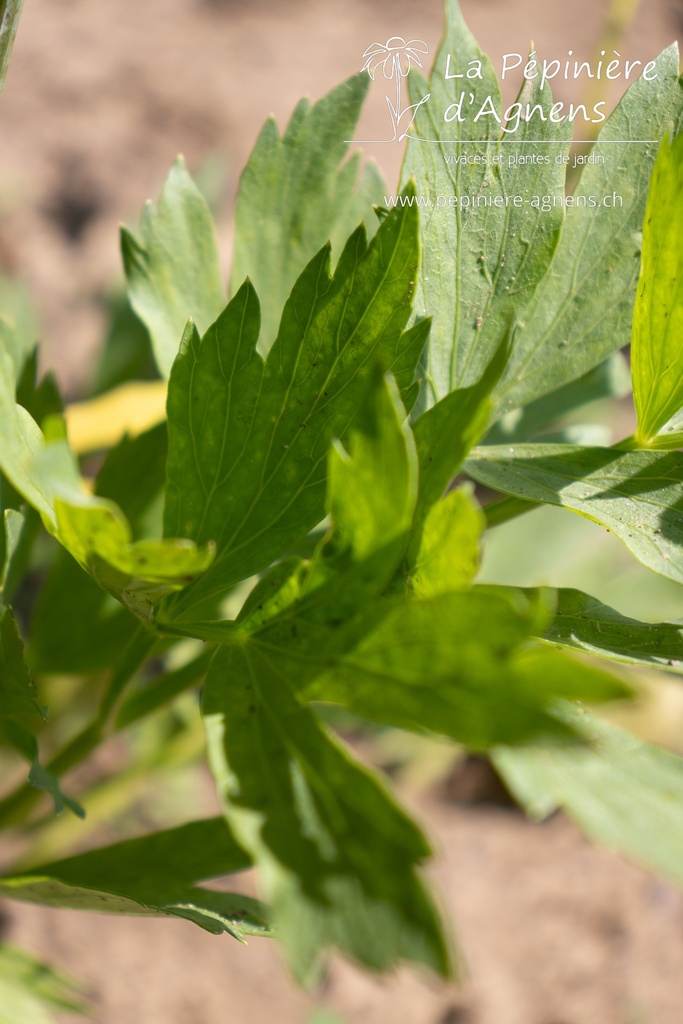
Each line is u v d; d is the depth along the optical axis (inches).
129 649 19.0
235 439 18.0
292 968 15.8
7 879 18.8
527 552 30.8
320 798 16.2
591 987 35.1
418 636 16.2
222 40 58.0
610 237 19.3
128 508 21.1
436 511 16.9
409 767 38.9
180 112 53.2
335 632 16.5
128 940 34.2
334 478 16.6
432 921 15.9
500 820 39.8
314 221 20.5
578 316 19.3
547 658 15.8
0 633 17.7
